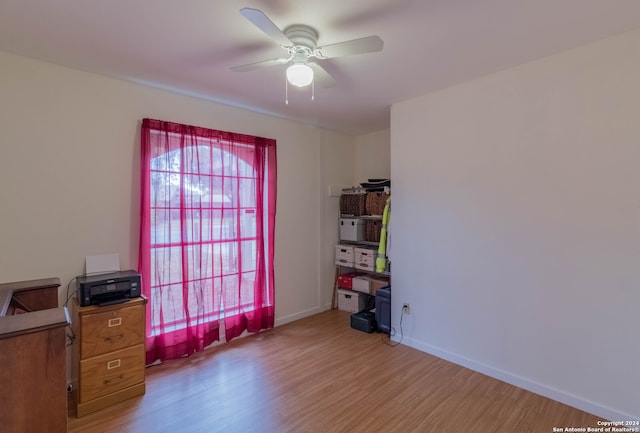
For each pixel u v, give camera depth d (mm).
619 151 2014
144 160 2686
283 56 2256
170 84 2752
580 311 2170
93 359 2158
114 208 2631
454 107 2812
